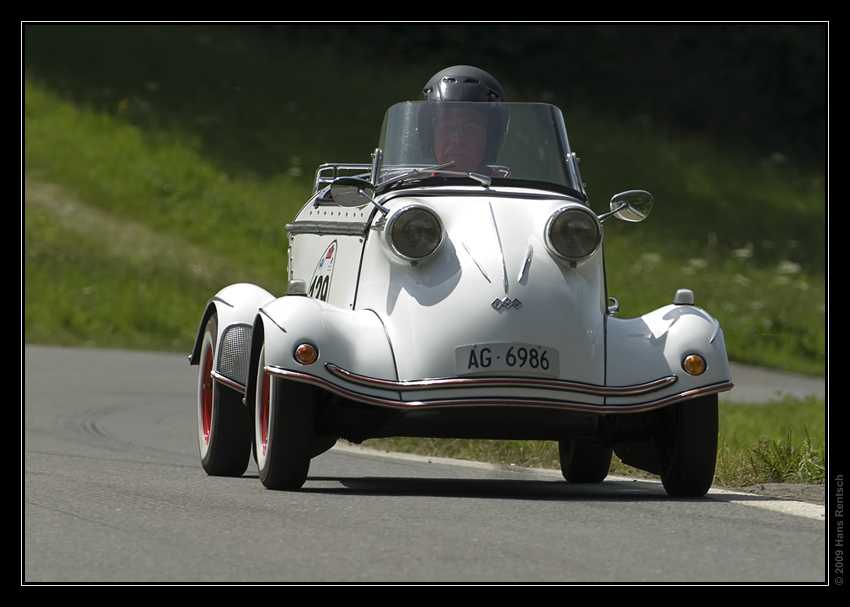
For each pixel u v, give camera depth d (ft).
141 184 326.24
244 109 395.55
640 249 342.03
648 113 465.47
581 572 41.75
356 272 68.28
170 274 279.49
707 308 294.87
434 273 64.80
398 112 75.00
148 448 96.17
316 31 465.06
